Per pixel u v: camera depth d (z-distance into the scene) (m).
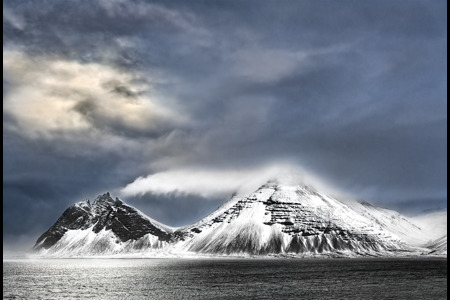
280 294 197.75
